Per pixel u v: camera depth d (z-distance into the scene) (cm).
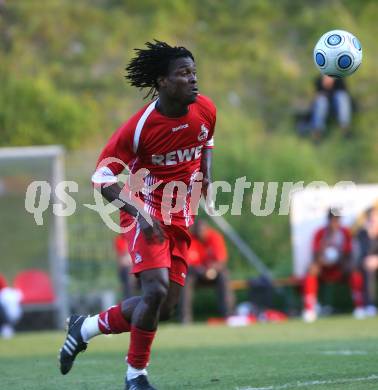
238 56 8444
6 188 5525
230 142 6756
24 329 5409
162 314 2130
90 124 7475
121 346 3750
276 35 8781
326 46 2381
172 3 8862
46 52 8200
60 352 2197
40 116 7294
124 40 8431
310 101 8062
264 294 5366
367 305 5384
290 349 3206
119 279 5459
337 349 3109
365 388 2005
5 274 5541
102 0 8912
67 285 5566
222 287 5181
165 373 2566
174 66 1998
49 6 8656
